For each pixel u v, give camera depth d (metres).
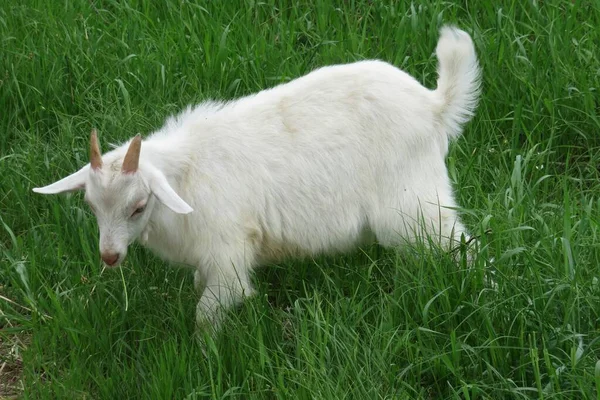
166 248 6.68
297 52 8.85
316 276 7.02
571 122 8.13
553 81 8.29
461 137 8.02
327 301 6.46
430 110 6.78
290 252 6.85
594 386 5.61
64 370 6.36
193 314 6.81
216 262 6.54
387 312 6.30
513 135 7.98
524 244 6.56
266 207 6.63
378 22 9.30
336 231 6.77
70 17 9.35
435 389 6.05
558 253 6.44
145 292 6.86
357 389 5.75
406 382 5.98
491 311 6.12
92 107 8.41
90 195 6.04
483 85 8.45
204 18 9.19
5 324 7.03
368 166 6.68
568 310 5.93
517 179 7.08
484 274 6.34
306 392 5.76
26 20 9.38
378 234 6.82
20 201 7.66
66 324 6.55
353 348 5.99
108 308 6.77
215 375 6.13
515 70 8.45
